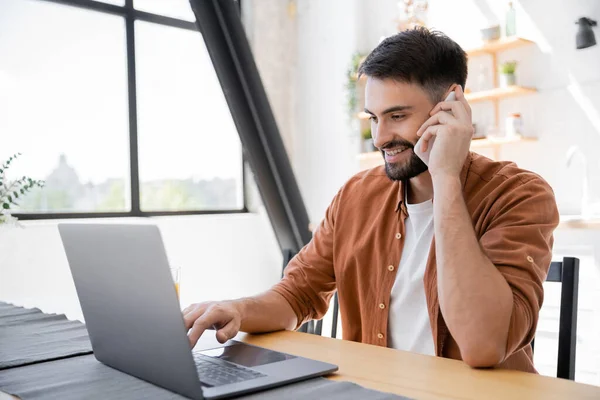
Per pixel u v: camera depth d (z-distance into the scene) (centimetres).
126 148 374
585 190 301
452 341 119
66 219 343
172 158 398
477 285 99
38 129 336
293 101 445
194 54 409
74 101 351
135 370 86
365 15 403
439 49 120
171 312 74
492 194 122
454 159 112
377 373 90
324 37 423
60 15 344
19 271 315
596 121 301
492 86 341
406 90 118
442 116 115
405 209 132
